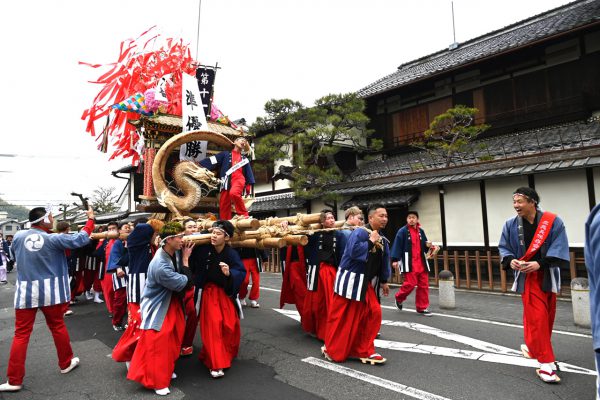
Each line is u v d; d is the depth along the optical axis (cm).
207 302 434
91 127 899
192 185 669
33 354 514
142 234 464
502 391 367
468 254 1047
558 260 382
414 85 1580
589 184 914
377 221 454
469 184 1115
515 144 1223
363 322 459
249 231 481
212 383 402
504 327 613
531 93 1327
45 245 416
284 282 646
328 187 1444
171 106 811
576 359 458
